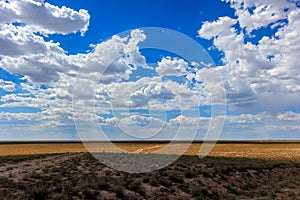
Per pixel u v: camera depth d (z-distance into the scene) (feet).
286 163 147.33
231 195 76.89
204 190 75.92
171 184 78.48
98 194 63.05
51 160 114.62
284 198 72.90
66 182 70.69
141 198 64.95
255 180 104.58
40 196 57.52
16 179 71.92
